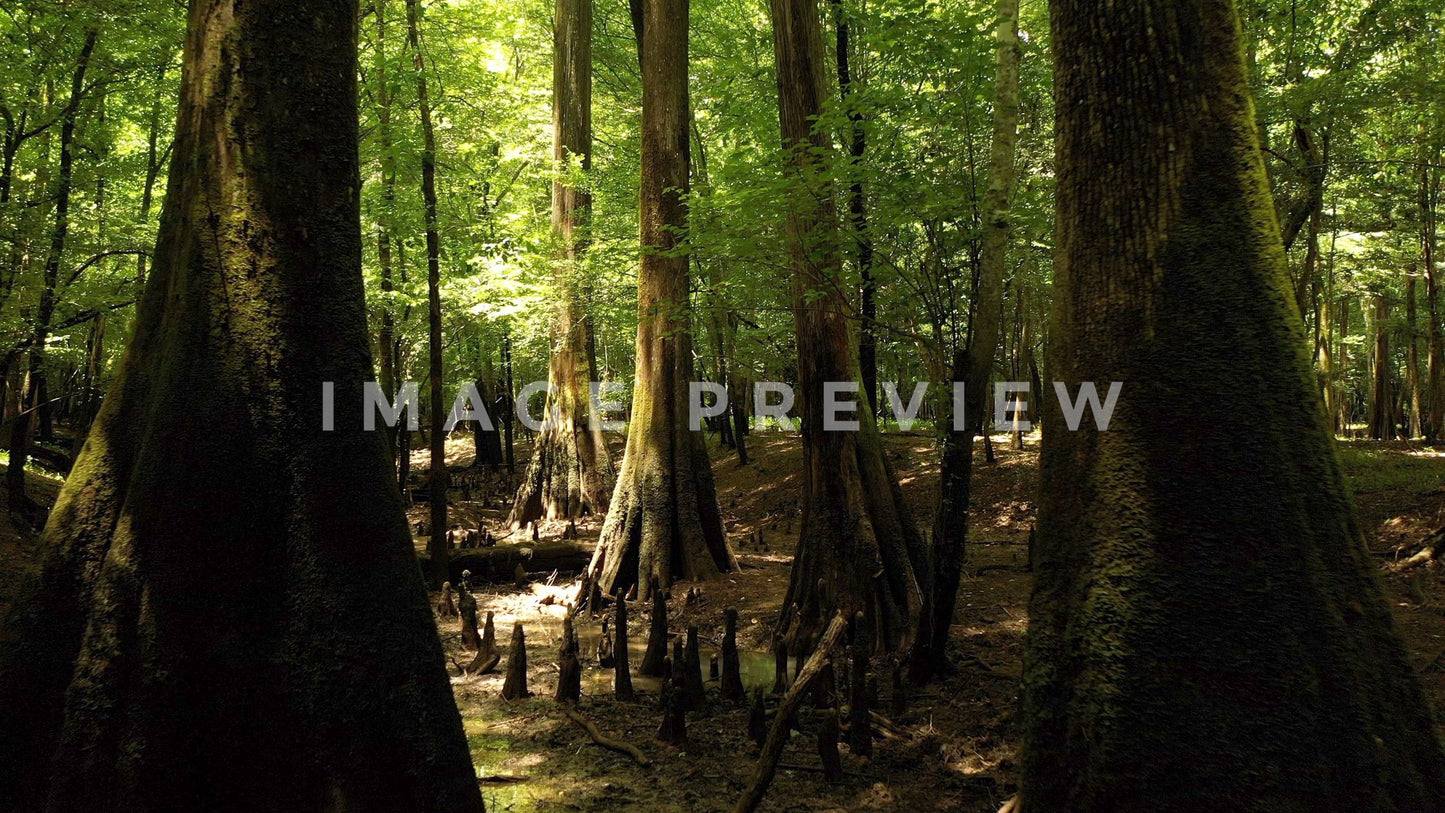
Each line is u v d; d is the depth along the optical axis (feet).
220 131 10.87
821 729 16.01
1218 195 10.11
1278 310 9.87
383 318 56.49
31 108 38.27
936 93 21.66
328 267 11.15
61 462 57.57
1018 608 28.91
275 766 9.66
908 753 17.10
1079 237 11.04
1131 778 9.26
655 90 37.76
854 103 20.54
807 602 26.13
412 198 46.34
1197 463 9.59
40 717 9.43
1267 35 35.17
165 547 9.81
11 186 37.04
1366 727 8.70
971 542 44.50
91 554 9.99
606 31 68.13
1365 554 9.46
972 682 20.94
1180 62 10.33
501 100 65.46
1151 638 9.45
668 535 35.47
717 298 29.12
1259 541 9.23
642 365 37.35
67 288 37.63
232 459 10.13
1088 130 10.97
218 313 10.49
